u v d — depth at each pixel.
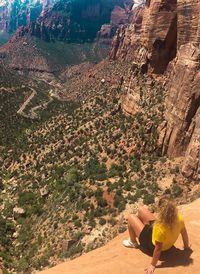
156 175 48.66
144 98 66.19
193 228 13.12
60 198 56.28
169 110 52.66
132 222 11.73
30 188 70.00
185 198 37.78
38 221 56.16
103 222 43.97
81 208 48.66
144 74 70.12
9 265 48.09
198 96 47.19
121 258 11.71
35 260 44.72
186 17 56.53
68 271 12.36
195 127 46.78
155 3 66.38
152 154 53.53
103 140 67.06
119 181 50.16
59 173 66.62
